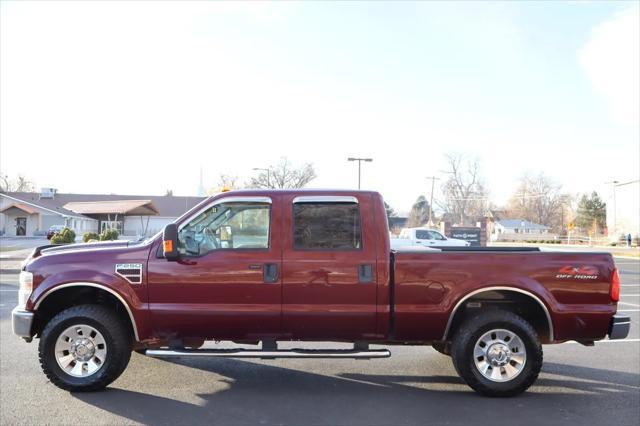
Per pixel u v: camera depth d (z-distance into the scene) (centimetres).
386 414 497
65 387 548
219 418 484
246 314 547
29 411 496
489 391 544
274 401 533
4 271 1923
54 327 546
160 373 631
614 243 5462
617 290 555
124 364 561
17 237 5266
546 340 571
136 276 550
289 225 559
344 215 562
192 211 568
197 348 570
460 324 574
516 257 556
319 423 473
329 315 547
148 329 550
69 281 547
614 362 700
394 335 557
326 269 549
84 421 472
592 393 567
